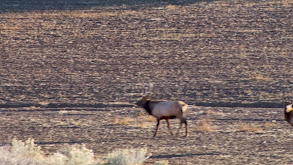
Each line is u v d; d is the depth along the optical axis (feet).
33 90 433.48
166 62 503.61
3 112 368.27
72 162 182.09
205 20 633.20
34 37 598.34
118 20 650.02
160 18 649.20
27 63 513.86
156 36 587.27
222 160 198.49
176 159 202.08
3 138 268.00
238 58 509.35
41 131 287.07
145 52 537.65
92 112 359.66
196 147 228.02
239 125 294.25
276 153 209.77
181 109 256.73
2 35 604.90
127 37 587.27
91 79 459.73
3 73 484.33
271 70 470.80
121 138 258.78
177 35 588.09
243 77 452.35
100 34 601.21
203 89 421.59
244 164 190.49
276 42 553.64
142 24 629.51
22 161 175.32
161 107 257.75
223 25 613.52
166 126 291.99
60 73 481.46
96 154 218.18
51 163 181.37
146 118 318.86
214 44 554.87
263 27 600.39
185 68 483.92
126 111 356.38
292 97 394.32
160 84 438.81
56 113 356.79
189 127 287.48
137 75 467.52
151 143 241.96
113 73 476.54
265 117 323.78
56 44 572.51
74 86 440.86
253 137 251.19
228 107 375.25
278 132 265.54
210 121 310.04
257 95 402.52
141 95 411.95
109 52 541.75
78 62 513.04
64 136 269.23
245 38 569.23
